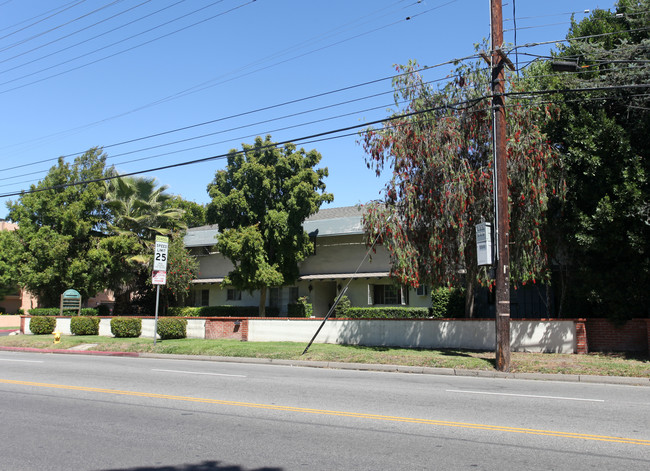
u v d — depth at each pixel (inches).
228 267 1242.6
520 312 935.7
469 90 661.3
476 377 542.3
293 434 283.6
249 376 524.1
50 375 529.0
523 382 502.3
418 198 673.6
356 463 231.5
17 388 444.1
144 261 1112.8
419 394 413.1
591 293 663.8
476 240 617.3
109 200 1255.5
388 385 464.4
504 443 264.1
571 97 691.4
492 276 682.8
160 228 1229.7
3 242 1625.2
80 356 761.6
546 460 235.1
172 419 321.7
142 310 1305.4
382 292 1068.5
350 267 1077.8
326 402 376.5
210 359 708.0
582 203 670.5
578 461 233.5
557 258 741.9
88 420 319.9
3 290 1691.7
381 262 1046.4
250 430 293.0
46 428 300.0
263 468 225.6
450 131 639.1
